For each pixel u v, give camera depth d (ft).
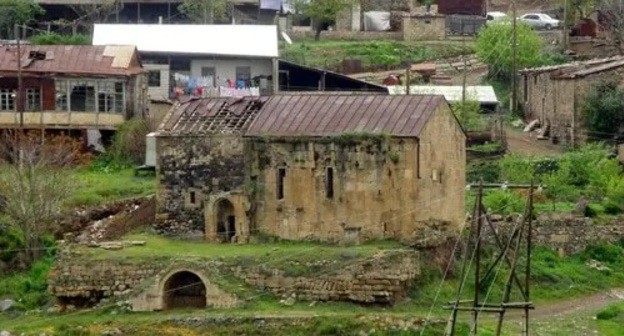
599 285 527.81
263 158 513.04
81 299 490.90
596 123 653.30
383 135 496.64
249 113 525.75
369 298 473.67
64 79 624.59
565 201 581.94
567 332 469.57
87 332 467.52
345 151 501.56
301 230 507.71
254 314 467.52
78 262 491.72
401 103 510.58
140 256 490.90
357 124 504.84
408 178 496.64
